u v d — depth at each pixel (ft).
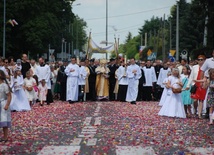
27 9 185.98
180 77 60.39
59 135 42.96
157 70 96.32
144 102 88.38
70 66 84.43
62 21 220.23
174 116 57.57
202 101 56.65
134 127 48.26
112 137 41.50
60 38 250.78
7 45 183.93
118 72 89.86
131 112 64.49
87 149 35.65
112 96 92.94
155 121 53.57
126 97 85.81
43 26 185.06
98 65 92.43
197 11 163.22
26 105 67.31
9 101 39.29
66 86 90.48
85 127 48.37
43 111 66.03
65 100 91.25
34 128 47.65
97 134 43.39
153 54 159.22
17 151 34.96
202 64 57.52
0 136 42.29
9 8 183.01
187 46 239.30
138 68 84.38
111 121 53.62
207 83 54.39
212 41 159.02
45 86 78.43
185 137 41.78
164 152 34.60
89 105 78.13
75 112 64.59
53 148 35.99
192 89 56.59
